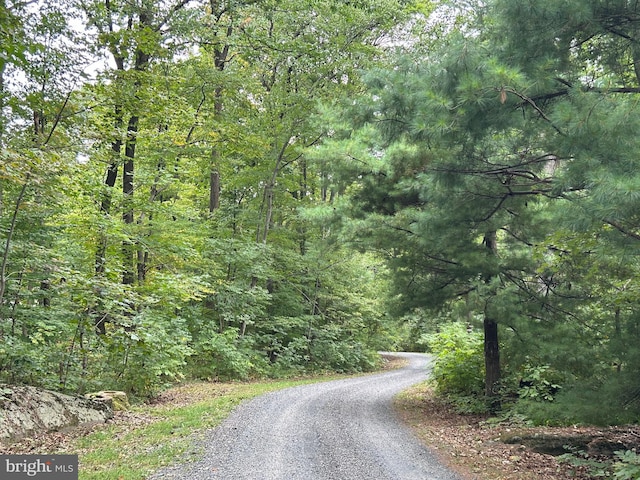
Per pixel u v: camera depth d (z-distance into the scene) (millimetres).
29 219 10867
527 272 10891
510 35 6539
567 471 7117
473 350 14000
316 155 11680
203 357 19453
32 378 10570
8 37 5387
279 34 18922
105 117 10891
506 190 8711
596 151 5629
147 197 14945
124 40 10836
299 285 25375
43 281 10344
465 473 6949
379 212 12102
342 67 20219
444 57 6629
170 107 12258
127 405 11531
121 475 6273
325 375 23609
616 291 9039
